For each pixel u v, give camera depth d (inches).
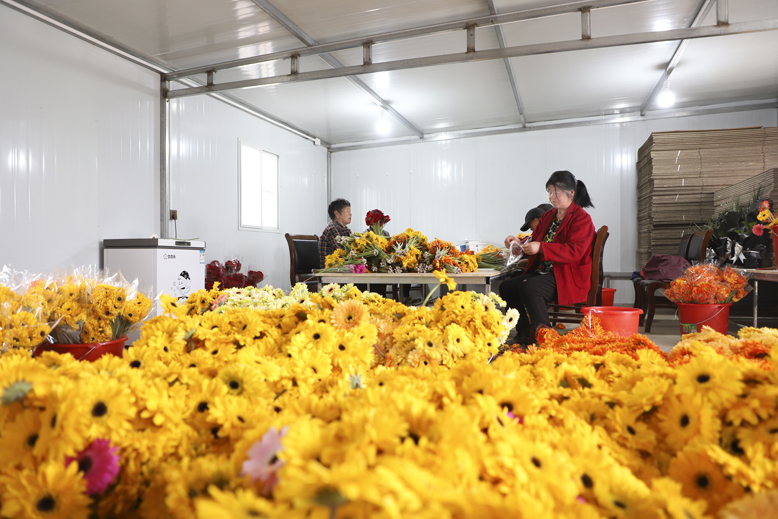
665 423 20.3
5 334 48.1
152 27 179.0
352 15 180.2
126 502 18.0
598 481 15.6
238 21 179.6
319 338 33.6
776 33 193.8
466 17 183.5
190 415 21.0
